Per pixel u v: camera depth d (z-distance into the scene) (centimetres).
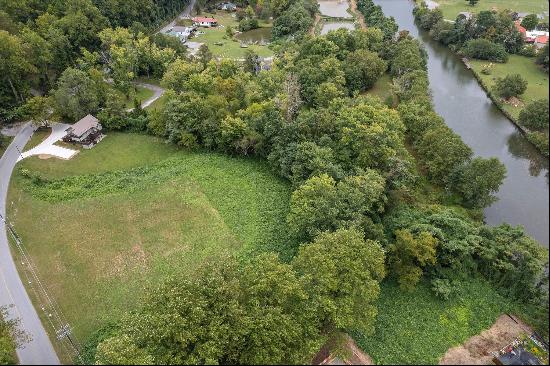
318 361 4578
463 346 5000
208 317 4275
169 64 10938
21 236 6594
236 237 6594
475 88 11562
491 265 5719
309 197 6269
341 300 4666
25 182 7619
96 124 8950
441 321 5278
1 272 5994
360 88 10769
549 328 5056
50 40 10225
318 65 10544
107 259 6247
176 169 8094
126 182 7762
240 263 6106
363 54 10850
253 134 8100
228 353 4222
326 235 5238
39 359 4841
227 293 4422
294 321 4406
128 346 4053
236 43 14425
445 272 5731
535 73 11869
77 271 6050
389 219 6369
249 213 7056
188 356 4094
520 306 5475
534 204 7469
